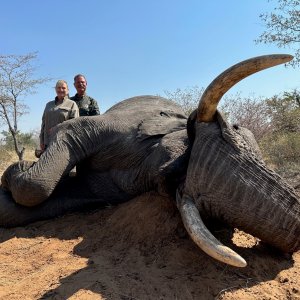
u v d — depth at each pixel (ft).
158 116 19.62
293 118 44.93
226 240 14.29
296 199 12.45
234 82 12.81
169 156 16.03
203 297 12.04
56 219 19.56
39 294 12.62
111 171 19.81
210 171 12.91
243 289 12.27
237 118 43.37
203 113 13.66
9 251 16.56
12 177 18.72
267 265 13.43
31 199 18.34
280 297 11.95
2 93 54.34
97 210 19.90
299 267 13.66
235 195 12.44
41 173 18.06
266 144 39.83
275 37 47.34
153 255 14.32
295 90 50.57
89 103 29.09
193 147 13.82
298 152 36.91
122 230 16.11
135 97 21.42
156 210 15.85
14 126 55.98
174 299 11.91
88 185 20.53
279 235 12.39
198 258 13.60
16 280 13.87
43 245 16.55
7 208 19.07
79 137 19.11
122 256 14.66
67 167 18.86
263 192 12.29
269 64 12.01
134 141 18.74
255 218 12.30
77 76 28.55
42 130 25.91
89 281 12.94
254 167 12.59
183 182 14.78
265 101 45.93
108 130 19.15
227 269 13.11
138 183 18.45
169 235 14.85
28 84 55.47
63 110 24.62
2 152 59.67
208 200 12.94
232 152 12.88
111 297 12.01
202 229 11.93
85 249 15.79
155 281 12.75
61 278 13.46
